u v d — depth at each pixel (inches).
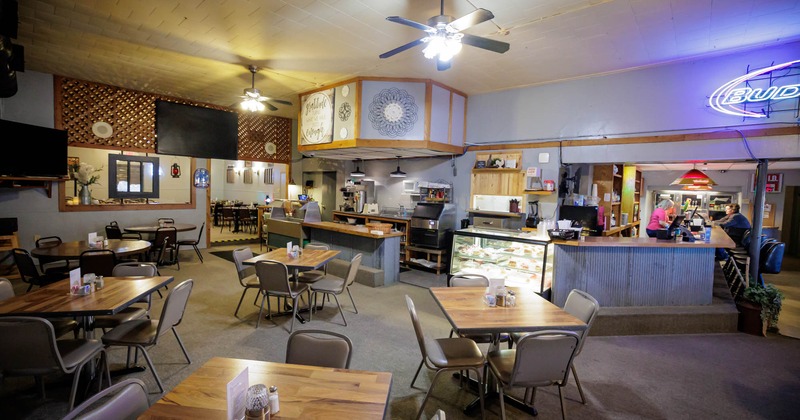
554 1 131.7
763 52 170.6
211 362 75.1
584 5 134.2
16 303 102.0
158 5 143.7
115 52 196.4
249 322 164.2
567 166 233.6
